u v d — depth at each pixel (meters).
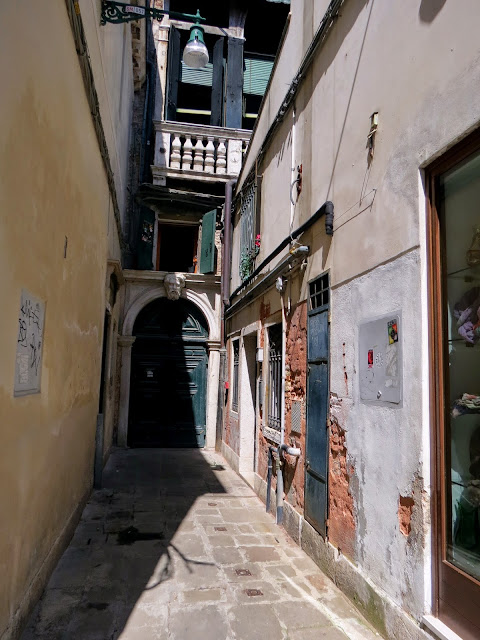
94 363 5.95
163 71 11.12
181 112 11.55
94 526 5.02
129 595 3.48
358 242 3.57
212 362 10.51
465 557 2.38
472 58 2.37
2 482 2.32
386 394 3.04
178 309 10.79
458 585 2.36
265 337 6.41
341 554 3.63
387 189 3.17
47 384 3.28
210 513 5.63
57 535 3.94
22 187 2.49
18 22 2.30
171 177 10.35
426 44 2.79
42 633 2.92
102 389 7.93
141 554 4.28
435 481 2.57
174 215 10.97
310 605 3.37
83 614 3.17
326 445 3.98
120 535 4.77
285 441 5.24
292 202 5.37
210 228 10.45
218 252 10.75
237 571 3.95
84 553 4.25
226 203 9.62
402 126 3.02
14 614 2.67
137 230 10.59
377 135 3.35
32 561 3.07
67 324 3.94
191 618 3.17
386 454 3.01
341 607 3.34
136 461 8.73
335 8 4.14
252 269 7.30
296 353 5.01
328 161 4.29
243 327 7.91
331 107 4.28
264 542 4.68
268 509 5.72
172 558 4.21
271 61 11.87
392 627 2.82
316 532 4.16
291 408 5.10
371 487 3.18
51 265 3.25
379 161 3.30
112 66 6.48
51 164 3.13
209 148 10.50
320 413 4.17
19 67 2.34
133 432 10.30
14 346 2.42
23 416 2.66
